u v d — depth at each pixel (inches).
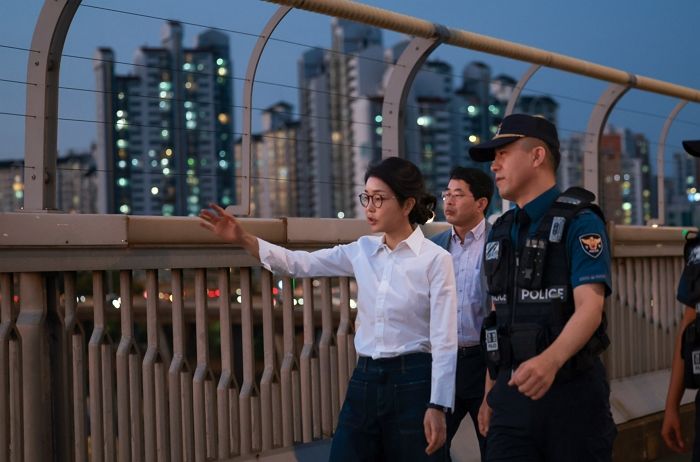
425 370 119.0
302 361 156.1
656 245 238.2
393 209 119.5
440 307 117.6
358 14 147.0
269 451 148.9
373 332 120.2
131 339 128.9
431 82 6432.1
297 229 149.4
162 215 129.1
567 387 103.8
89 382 124.6
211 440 140.1
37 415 118.5
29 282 118.4
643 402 223.9
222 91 7411.4
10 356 117.7
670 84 228.4
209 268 138.9
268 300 150.0
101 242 121.8
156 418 132.3
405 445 118.3
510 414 106.2
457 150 6176.2
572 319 100.0
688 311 124.9
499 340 107.2
